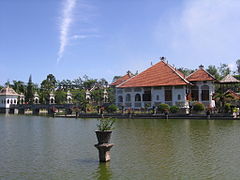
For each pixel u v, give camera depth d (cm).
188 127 3303
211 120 4388
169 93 6128
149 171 1363
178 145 2041
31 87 11344
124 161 1573
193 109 5156
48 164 1541
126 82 6719
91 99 9506
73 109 7144
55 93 11231
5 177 1303
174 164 1491
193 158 1620
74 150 1942
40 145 2169
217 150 1838
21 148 2041
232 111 4656
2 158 1702
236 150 1833
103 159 1569
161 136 2531
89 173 1348
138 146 2028
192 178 1246
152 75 6594
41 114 8269
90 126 3828
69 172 1372
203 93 6103
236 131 2820
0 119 5844
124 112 5725
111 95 9419
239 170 1365
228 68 10544
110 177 1276
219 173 1318
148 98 6412
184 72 10319
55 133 2981
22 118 6212
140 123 4081
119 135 2659
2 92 9694
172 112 5306
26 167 1481
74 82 14612
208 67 10381
